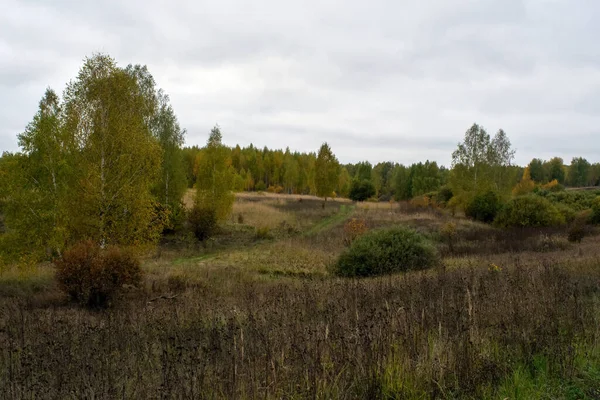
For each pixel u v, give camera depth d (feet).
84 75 52.34
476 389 12.30
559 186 174.91
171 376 13.12
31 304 34.88
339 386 11.99
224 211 90.12
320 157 136.05
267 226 90.99
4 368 16.31
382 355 12.96
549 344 14.71
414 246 49.44
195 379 12.40
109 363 14.39
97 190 49.60
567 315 17.48
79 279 35.47
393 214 119.44
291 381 12.08
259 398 11.50
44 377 13.92
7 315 28.63
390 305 19.60
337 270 51.34
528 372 13.71
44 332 20.65
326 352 13.79
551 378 13.46
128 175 52.65
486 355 13.96
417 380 12.38
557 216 93.61
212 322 21.26
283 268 55.42
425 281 25.41
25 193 48.03
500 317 17.15
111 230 51.08
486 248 68.18
